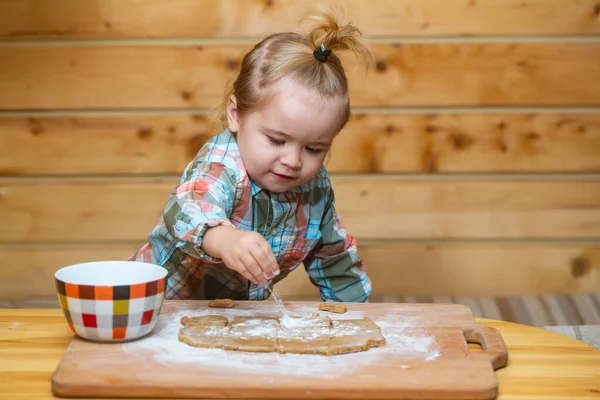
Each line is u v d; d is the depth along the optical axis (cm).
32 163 259
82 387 88
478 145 262
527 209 266
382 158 261
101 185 261
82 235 263
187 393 88
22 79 254
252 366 93
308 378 90
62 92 255
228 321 111
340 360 95
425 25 255
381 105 258
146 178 262
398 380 90
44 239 263
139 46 254
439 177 264
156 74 255
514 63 257
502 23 256
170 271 152
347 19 254
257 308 120
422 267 267
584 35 258
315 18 140
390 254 266
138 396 88
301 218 149
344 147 261
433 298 265
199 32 254
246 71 136
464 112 260
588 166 263
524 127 261
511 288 269
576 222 267
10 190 260
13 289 264
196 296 155
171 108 258
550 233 267
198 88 256
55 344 105
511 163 263
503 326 118
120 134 258
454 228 266
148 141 259
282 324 109
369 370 92
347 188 263
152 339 102
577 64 258
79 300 99
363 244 266
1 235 262
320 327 107
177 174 262
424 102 259
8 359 99
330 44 135
